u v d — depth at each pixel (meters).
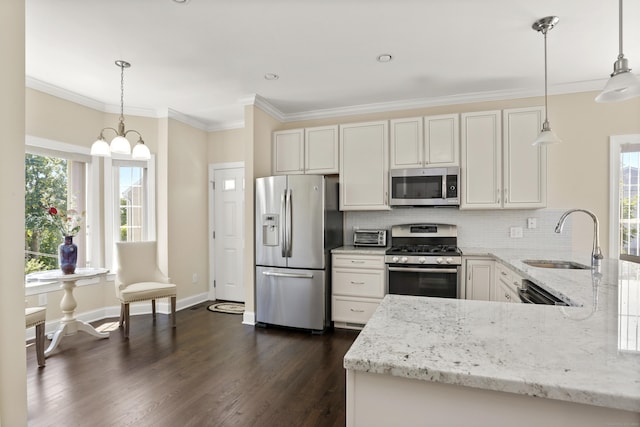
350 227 4.20
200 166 4.88
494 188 3.43
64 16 2.27
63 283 3.28
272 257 3.75
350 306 3.65
